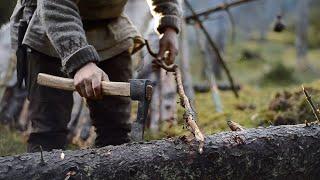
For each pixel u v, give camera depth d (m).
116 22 2.92
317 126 2.25
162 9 3.00
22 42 2.73
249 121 4.63
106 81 2.28
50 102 2.88
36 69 2.80
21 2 2.79
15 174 2.03
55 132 2.92
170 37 2.97
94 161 2.07
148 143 2.13
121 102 3.04
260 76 9.93
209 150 2.08
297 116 4.18
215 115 5.05
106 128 3.05
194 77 8.64
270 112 4.58
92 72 2.28
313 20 15.91
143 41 3.08
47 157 2.08
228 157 2.09
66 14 2.39
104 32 2.87
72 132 4.09
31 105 2.94
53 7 2.39
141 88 2.21
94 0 2.74
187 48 5.02
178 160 2.07
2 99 4.67
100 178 2.05
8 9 2.66
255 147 2.12
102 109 3.02
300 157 2.17
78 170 2.05
